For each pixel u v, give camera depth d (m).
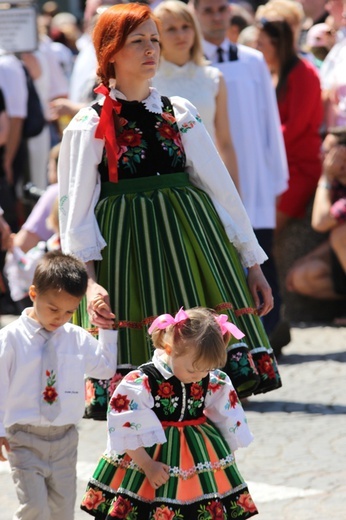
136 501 8.28
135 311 9.52
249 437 8.67
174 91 13.51
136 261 9.55
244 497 8.47
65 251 9.56
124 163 9.62
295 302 19.95
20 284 15.73
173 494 8.16
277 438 12.43
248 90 15.74
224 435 8.62
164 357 8.44
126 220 9.58
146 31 9.55
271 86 16.17
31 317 8.77
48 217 16.41
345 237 18.53
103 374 8.99
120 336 9.46
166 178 9.71
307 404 13.84
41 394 8.66
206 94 13.54
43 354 8.69
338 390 14.51
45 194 17.03
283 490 10.70
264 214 16.11
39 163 22.14
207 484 8.26
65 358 8.77
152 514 8.18
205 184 9.87
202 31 15.68
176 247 9.55
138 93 9.70
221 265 9.72
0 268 19.67
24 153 21.72
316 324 19.50
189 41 13.45
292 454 11.82
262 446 12.14
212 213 9.84
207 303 9.66
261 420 13.19
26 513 8.66
